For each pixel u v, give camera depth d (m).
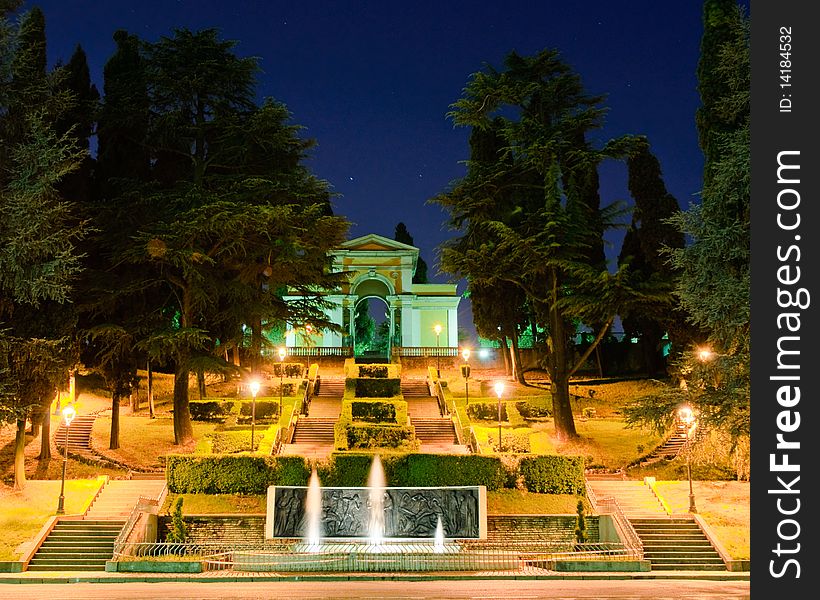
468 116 43.19
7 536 25.52
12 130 30.77
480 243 44.81
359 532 27.80
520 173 44.16
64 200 38.91
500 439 34.88
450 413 46.03
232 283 40.88
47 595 18.50
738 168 27.08
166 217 39.50
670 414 28.72
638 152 41.12
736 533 26.58
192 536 27.83
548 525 28.81
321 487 28.22
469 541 27.25
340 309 68.44
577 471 31.19
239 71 43.47
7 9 31.22
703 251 27.91
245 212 37.91
